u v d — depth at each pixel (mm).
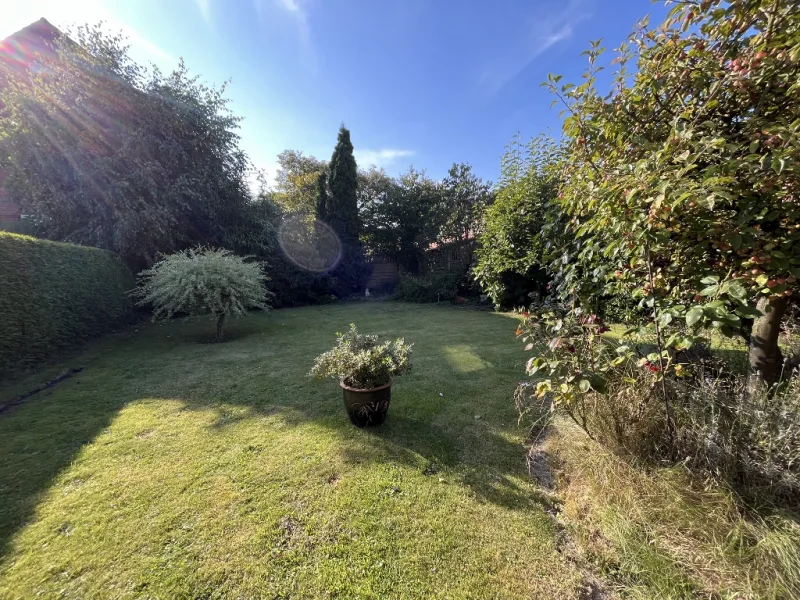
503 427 2848
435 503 1967
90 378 4180
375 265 14867
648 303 1781
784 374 2021
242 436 2732
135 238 7879
